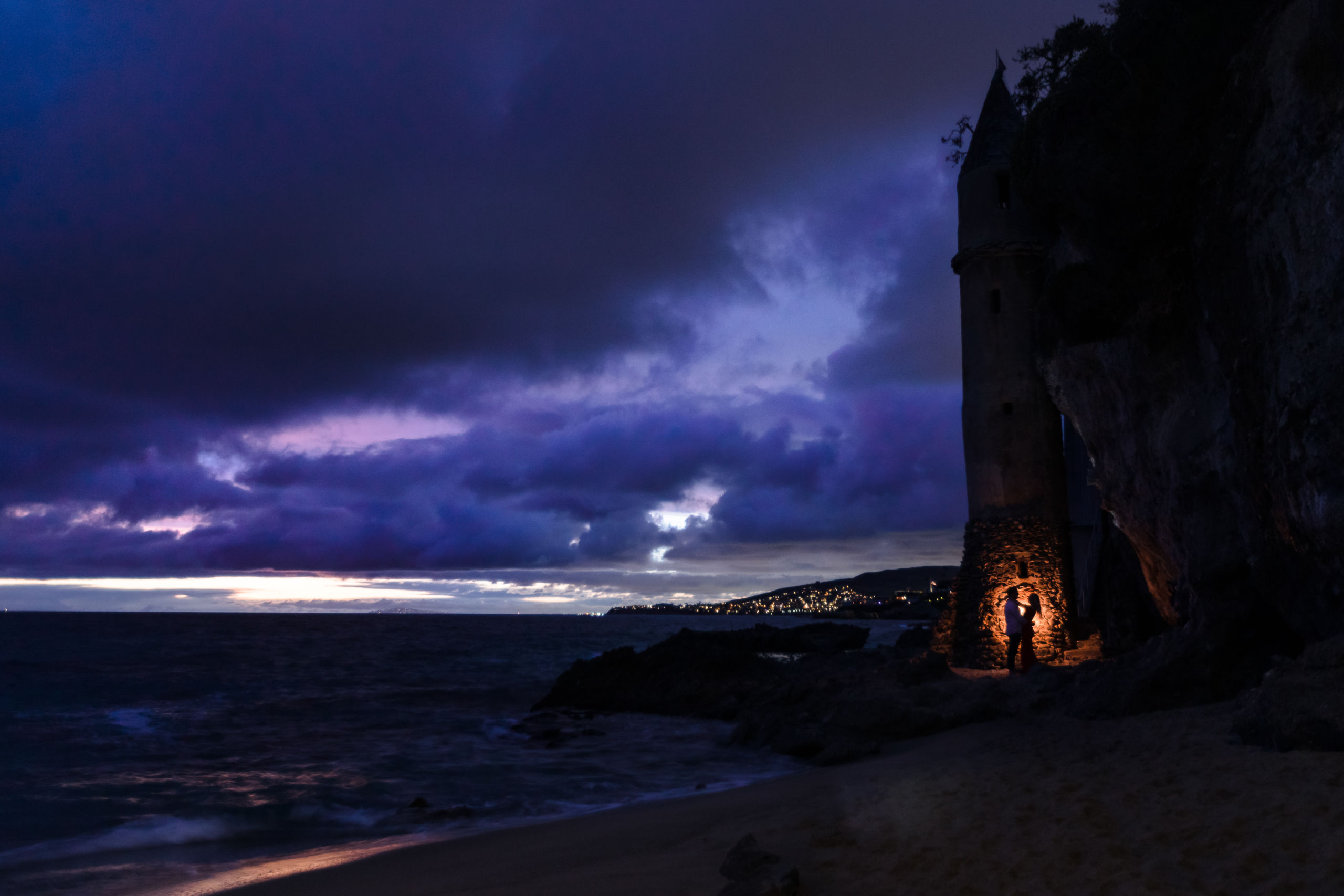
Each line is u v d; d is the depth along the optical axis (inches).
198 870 363.9
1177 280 479.8
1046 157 541.6
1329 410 305.9
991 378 944.9
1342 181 303.6
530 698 1288.1
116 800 549.3
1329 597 335.9
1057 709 498.6
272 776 628.7
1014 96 623.8
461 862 315.6
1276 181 350.3
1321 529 314.3
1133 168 473.4
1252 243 371.2
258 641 3513.8
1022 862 201.0
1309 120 328.5
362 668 2047.2
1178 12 450.0
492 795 533.0
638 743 754.8
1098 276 543.2
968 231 979.9
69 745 823.7
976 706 549.3
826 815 294.7
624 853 289.6
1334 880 155.5
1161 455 507.8
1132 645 857.5
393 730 919.7
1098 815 232.2
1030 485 914.7
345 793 550.6
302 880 311.7
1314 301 318.3
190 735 892.6
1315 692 269.3
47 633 4173.2
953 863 209.0
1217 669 418.9
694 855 266.4
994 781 308.8
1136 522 619.5
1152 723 387.9
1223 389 449.7
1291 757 254.5
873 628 5482.3
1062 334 606.5
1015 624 769.6
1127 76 476.7
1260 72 377.4
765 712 783.1
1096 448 655.1
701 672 1035.3
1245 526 418.6
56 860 397.4
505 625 7421.3
